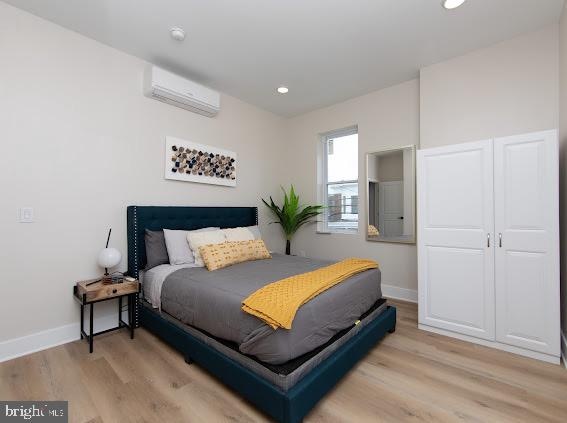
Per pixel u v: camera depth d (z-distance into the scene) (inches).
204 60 108.7
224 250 101.6
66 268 89.0
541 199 76.4
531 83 92.4
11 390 63.8
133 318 93.4
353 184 153.8
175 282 84.9
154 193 112.0
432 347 84.7
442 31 91.5
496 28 90.2
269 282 76.7
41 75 84.2
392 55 105.6
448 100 108.2
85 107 93.2
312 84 129.8
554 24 88.2
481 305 85.5
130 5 79.0
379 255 138.2
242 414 57.1
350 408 58.7
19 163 80.1
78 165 91.7
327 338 64.9
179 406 59.1
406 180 128.9
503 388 65.1
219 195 137.9
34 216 82.7
